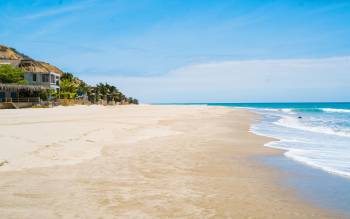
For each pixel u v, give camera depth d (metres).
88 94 90.19
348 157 13.23
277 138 19.75
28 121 24.73
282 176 9.77
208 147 15.14
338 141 18.55
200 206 6.79
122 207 6.59
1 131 17.03
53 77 70.56
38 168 9.74
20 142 13.45
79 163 10.69
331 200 7.51
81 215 6.06
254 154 13.64
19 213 6.05
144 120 30.23
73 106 62.12
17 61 68.12
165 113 44.97
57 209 6.34
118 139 16.77
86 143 14.62
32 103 52.88
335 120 38.53
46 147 12.75
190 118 36.91
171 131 21.88
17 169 9.50
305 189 8.38
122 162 11.12
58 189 7.71
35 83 65.94
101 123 24.31
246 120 36.81
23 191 7.47
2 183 8.07
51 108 50.75
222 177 9.48
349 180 9.39
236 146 15.80
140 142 16.12
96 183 8.36
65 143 14.04
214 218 6.13
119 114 38.38
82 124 22.59
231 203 7.07
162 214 6.25
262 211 6.64
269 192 8.04
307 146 16.38
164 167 10.53
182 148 14.60
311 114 56.91
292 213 6.59
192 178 9.21
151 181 8.73
